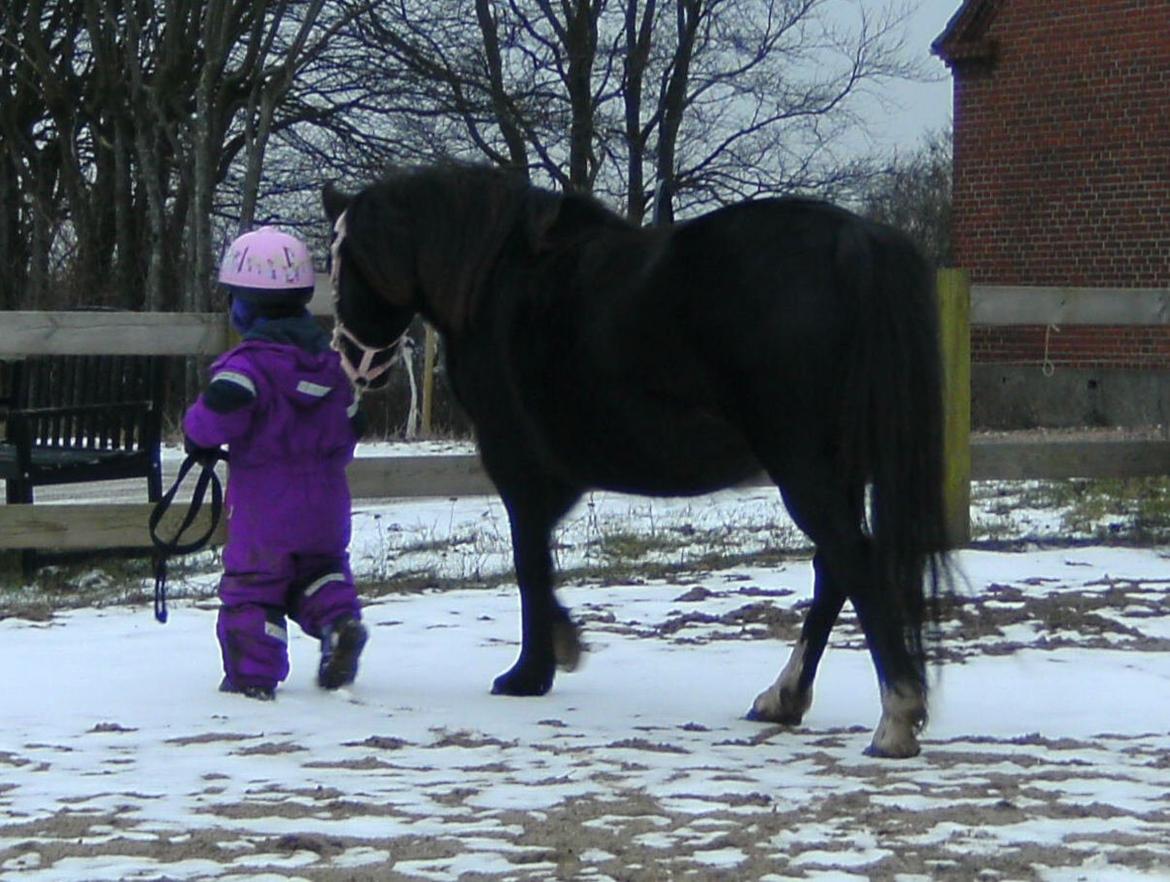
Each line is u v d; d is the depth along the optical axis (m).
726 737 6.57
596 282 6.61
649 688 7.58
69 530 11.00
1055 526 13.31
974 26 29.12
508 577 11.25
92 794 5.53
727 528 13.48
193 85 29.22
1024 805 5.35
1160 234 26.80
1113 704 7.22
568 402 6.71
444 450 18.23
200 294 27.02
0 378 16.98
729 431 6.31
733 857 4.71
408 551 12.51
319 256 30.44
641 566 11.62
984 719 6.91
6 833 5.02
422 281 7.22
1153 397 26.47
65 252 31.72
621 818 5.16
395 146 31.22
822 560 6.76
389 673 7.95
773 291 5.93
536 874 4.53
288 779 5.76
